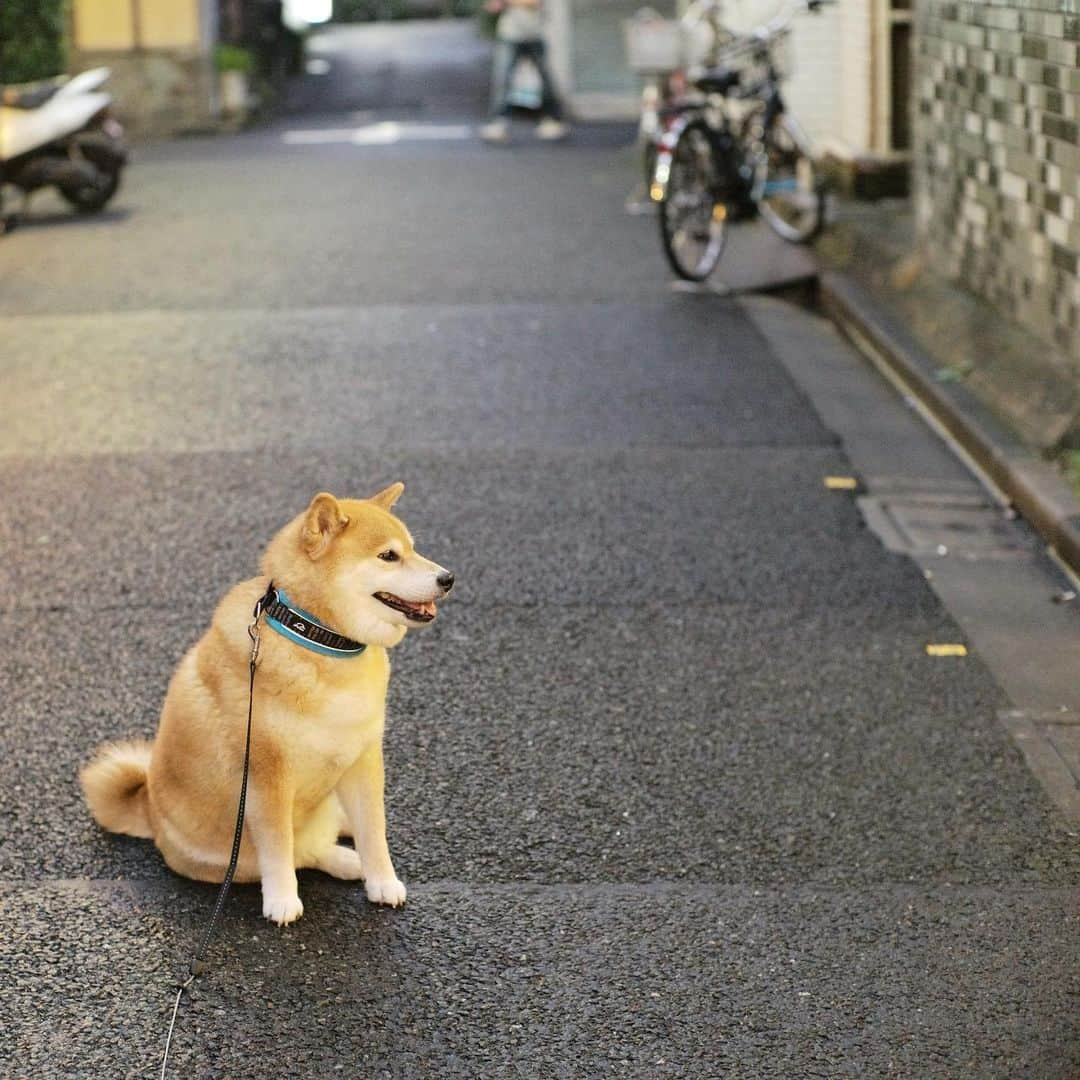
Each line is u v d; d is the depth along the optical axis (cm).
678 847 457
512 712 537
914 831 467
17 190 1443
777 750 515
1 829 461
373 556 384
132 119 2055
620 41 2161
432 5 3694
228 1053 361
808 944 407
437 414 852
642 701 546
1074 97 768
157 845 436
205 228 1370
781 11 1470
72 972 390
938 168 1026
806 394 899
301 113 2266
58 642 586
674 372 936
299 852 425
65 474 761
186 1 2031
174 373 930
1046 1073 357
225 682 397
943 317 949
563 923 415
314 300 1105
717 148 1175
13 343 999
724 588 639
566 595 630
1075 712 541
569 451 795
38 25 1969
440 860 448
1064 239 793
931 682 562
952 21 980
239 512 711
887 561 668
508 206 1453
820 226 1237
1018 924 416
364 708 395
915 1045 366
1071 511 677
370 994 382
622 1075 355
